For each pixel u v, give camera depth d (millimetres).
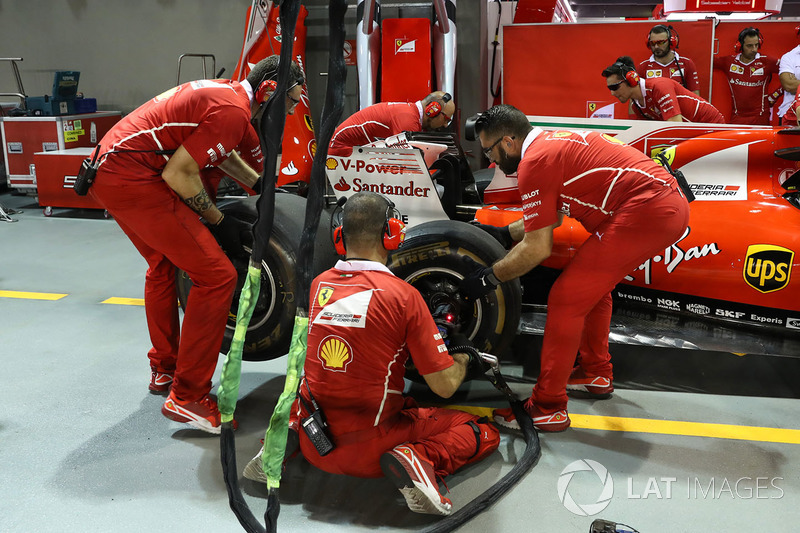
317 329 2230
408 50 5945
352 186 3176
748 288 2969
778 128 3033
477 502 2271
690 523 2215
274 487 1308
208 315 2752
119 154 2568
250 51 6094
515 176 3320
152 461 2600
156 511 2283
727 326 3066
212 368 2857
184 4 7906
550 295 2691
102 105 8430
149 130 2572
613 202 2561
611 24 5875
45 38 8344
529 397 3057
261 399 3123
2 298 4496
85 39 8250
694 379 3326
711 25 5938
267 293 3041
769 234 2920
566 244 3230
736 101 6539
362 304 2184
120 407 3033
